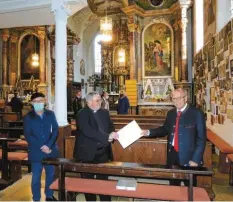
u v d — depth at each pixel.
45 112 3.67
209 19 8.03
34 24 7.28
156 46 15.23
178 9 13.88
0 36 15.05
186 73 13.48
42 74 14.76
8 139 4.48
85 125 3.29
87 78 19.09
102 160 3.35
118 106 10.56
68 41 14.24
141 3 15.27
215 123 6.83
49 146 3.53
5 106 12.21
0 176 4.90
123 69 17.14
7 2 6.18
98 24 18.98
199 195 2.81
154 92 14.70
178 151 3.14
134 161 4.47
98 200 3.87
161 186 3.05
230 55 5.28
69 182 3.14
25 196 4.09
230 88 5.39
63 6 5.93
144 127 6.65
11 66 15.19
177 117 3.23
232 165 4.64
